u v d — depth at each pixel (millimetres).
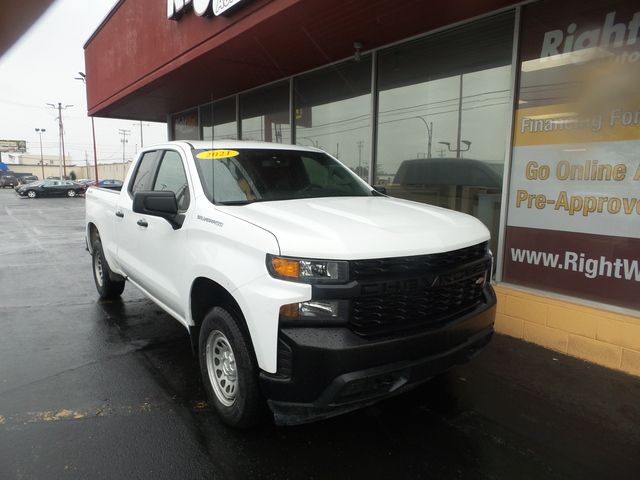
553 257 4645
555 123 4574
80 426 3250
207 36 6582
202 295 3430
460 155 5715
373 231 2846
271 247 2709
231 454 2951
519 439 3117
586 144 4352
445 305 3031
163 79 8414
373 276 2709
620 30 4086
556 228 4605
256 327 2736
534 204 4773
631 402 3584
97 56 11609
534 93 4738
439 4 4969
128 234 4738
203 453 2957
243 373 2938
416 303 2875
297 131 8273
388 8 5098
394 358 2701
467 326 3070
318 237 2709
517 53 4844
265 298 2678
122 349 4645
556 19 4531
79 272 8461
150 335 5027
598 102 4250
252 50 6637
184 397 3678
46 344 4773
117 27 9945
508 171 4969
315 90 7820
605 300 4293
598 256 4320
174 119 12977
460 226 3289
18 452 2951
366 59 6824
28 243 12359
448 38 5734
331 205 3494
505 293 4910
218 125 10820
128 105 11266
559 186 4570
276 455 2947
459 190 5742
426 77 6051
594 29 4254
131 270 4727
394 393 2805
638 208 4043
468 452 2982
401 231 2924
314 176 4242
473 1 4855
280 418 2793
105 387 3838
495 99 5270
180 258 3576
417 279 2832
